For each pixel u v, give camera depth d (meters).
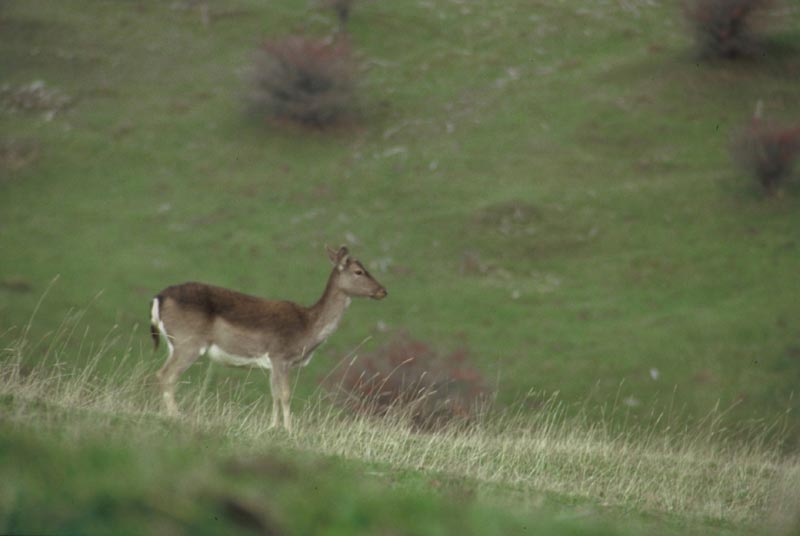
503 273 158.62
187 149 199.12
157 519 9.52
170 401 41.28
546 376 126.94
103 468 10.76
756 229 167.38
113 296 143.25
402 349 86.25
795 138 175.88
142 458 11.40
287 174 192.00
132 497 9.73
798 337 134.50
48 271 148.88
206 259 160.62
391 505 12.06
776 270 154.75
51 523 9.12
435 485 25.80
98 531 9.12
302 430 34.06
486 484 29.08
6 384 28.47
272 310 46.22
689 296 150.12
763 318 140.50
